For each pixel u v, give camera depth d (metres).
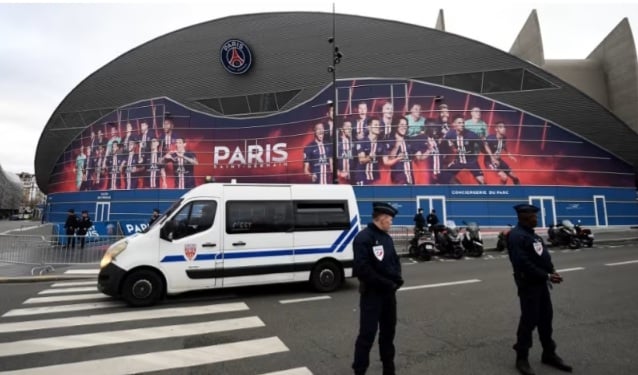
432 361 3.94
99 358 4.07
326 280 7.75
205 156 25.95
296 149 24.38
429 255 12.50
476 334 4.81
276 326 5.22
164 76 27.67
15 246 10.47
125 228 18.05
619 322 5.26
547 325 3.82
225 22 26.95
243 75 26.27
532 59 28.69
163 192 26.20
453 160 22.30
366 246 3.41
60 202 30.64
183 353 4.20
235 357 4.08
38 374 3.66
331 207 8.18
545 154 22.38
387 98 23.39
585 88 28.73
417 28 24.06
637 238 17.94
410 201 22.09
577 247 14.92
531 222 3.92
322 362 3.93
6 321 5.51
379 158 22.78
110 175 27.92
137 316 5.77
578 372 3.65
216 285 6.99
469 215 21.72
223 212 7.25
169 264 6.70
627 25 26.56
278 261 7.47
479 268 10.39
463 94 22.94
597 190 22.36
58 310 6.16
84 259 10.40
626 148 22.66
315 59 25.06
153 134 27.11
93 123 29.52
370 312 3.36
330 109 23.73
